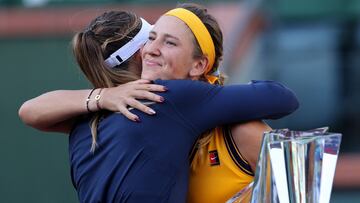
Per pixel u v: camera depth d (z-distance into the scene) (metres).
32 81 16.08
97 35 7.41
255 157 6.98
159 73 7.13
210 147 7.11
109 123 7.04
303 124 22.84
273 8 23.02
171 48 7.10
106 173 6.88
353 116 22.70
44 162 16.14
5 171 16.19
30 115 7.44
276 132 6.63
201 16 7.23
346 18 23.33
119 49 7.40
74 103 7.26
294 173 6.48
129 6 19.27
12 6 20.20
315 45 23.19
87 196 7.07
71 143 7.39
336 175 19.19
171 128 6.86
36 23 16.25
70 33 16.00
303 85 22.98
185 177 6.94
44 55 16.05
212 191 7.05
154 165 6.77
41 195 16.14
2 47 16.14
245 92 7.00
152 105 6.89
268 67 22.38
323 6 23.31
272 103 7.02
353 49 23.19
